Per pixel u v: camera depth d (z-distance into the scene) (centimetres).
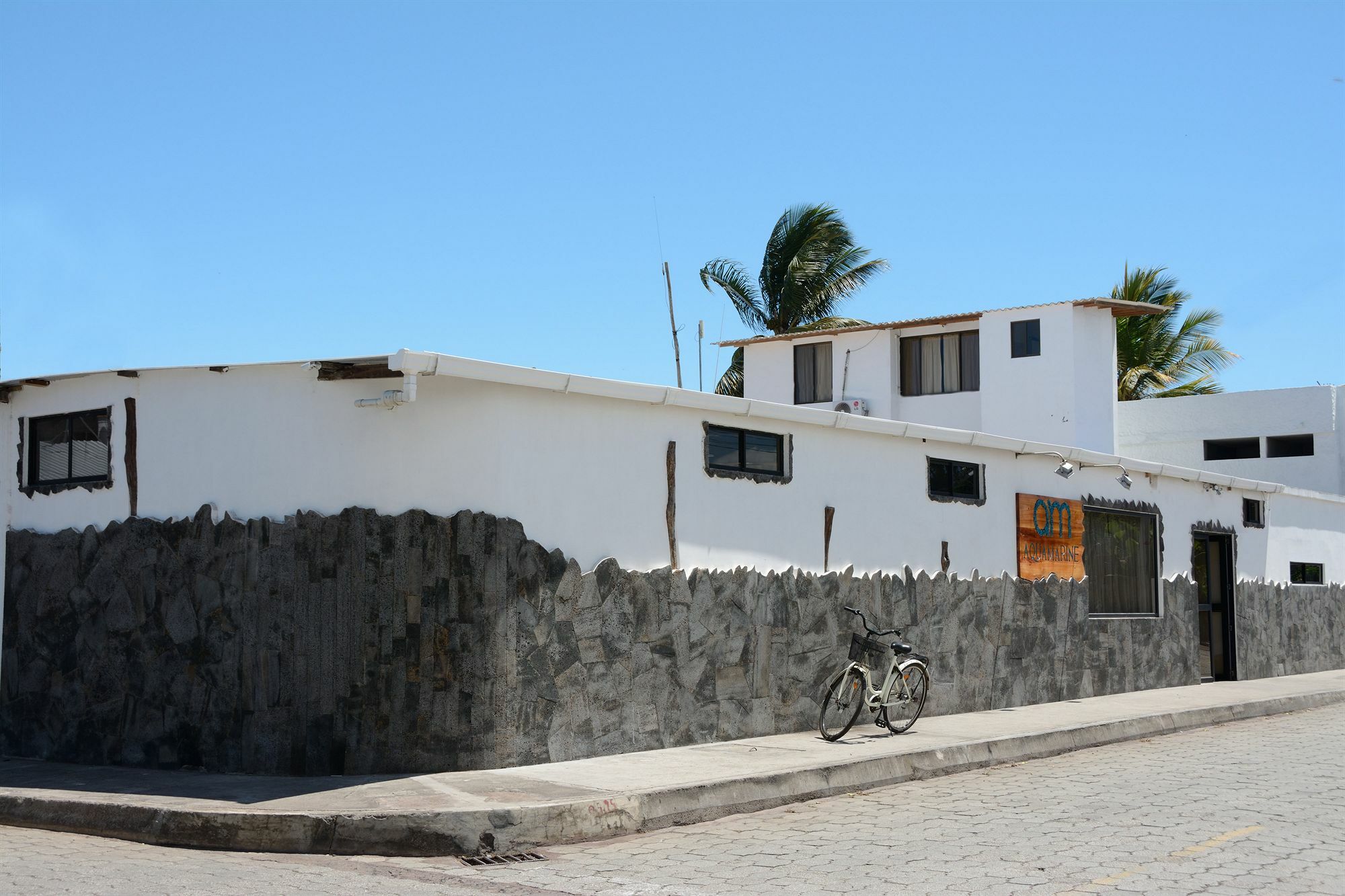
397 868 759
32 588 1152
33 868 743
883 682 1266
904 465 1401
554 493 1038
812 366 3117
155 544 1082
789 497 1256
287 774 992
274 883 706
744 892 685
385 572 995
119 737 1081
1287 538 2208
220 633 1039
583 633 1052
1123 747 1312
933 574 1424
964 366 2970
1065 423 2800
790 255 3766
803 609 1258
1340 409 3155
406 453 1008
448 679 984
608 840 846
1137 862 739
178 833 827
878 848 793
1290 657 2169
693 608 1145
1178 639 1861
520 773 963
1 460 1198
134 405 1108
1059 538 1627
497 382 1002
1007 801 967
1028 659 1553
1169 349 4078
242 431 1057
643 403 1118
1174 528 1881
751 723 1193
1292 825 852
